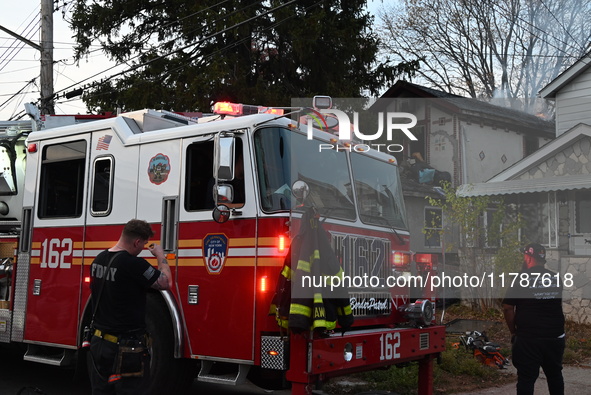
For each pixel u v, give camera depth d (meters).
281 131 5.30
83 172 6.53
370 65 21.83
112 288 4.47
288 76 21.36
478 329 10.45
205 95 18.70
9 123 8.31
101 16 20.45
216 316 5.29
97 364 4.45
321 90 20.69
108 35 21.00
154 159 5.96
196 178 5.63
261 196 5.17
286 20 19.17
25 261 6.84
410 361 6.14
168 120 6.63
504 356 8.92
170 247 5.71
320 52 20.39
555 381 5.56
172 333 5.60
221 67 18.62
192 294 5.47
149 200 5.93
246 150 5.29
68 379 7.68
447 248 10.88
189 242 5.57
